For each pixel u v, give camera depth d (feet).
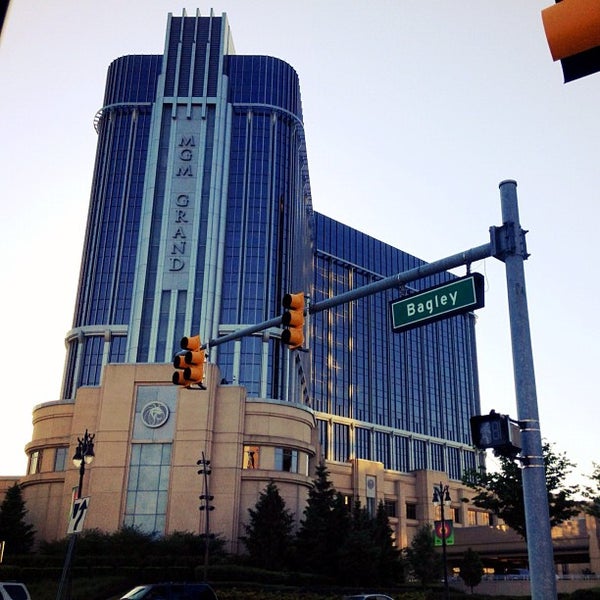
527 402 29.68
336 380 534.37
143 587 77.30
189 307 349.41
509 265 32.32
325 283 563.48
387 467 538.47
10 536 181.27
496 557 298.56
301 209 442.91
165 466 194.70
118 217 387.75
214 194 375.04
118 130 409.90
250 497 195.52
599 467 136.15
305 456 213.87
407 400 583.58
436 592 190.70
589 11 17.63
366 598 104.99
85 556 160.86
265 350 349.00
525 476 28.86
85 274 382.83
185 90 403.13
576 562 255.91
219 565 160.56
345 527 187.21
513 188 33.30
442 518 153.28
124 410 200.34
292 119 417.28
